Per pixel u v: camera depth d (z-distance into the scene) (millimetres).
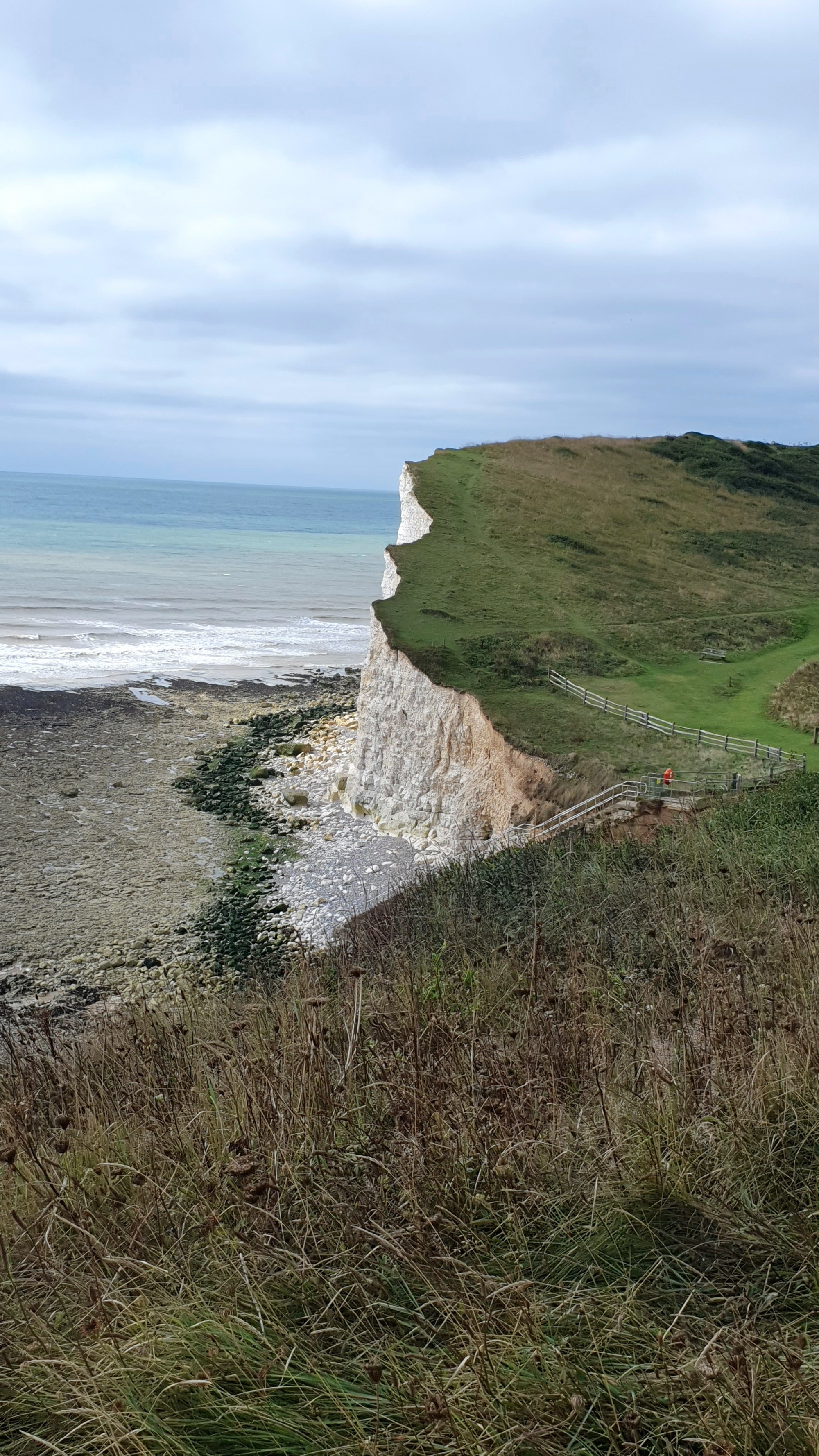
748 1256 4172
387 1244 4023
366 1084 5809
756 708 35875
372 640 42000
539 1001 7047
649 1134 4898
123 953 26812
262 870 33312
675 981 8523
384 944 13070
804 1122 5055
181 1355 3674
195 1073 6559
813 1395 3332
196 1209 4594
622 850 18172
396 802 37031
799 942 8203
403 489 66750
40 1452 3461
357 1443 3266
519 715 33469
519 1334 3670
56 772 43000
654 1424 3387
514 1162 4688
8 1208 4938
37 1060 7797
